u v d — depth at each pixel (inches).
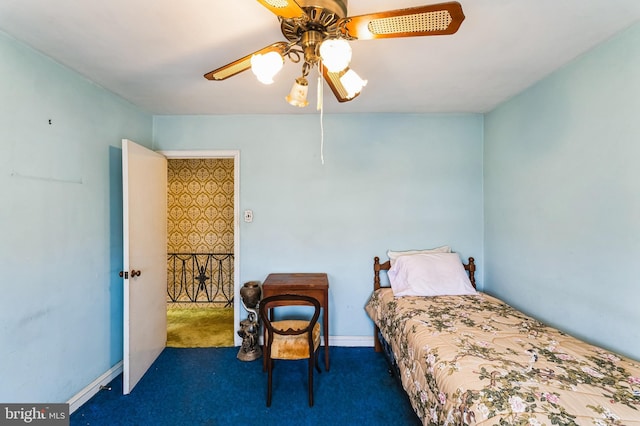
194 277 170.2
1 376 62.2
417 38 65.4
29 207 68.5
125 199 90.8
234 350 117.3
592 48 69.8
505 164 105.7
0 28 61.8
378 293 113.7
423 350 67.4
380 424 77.4
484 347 65.1
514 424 42.5
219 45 69.1
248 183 121.9
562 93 79.3
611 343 66.1
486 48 69.8
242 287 113.3
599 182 68.7
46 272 72.7
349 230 121.6
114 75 84.2
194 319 149.7
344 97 69.9
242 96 100.5
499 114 109.3
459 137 121.2
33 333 69.2
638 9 55.7
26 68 68.1
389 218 121.6
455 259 111.9
